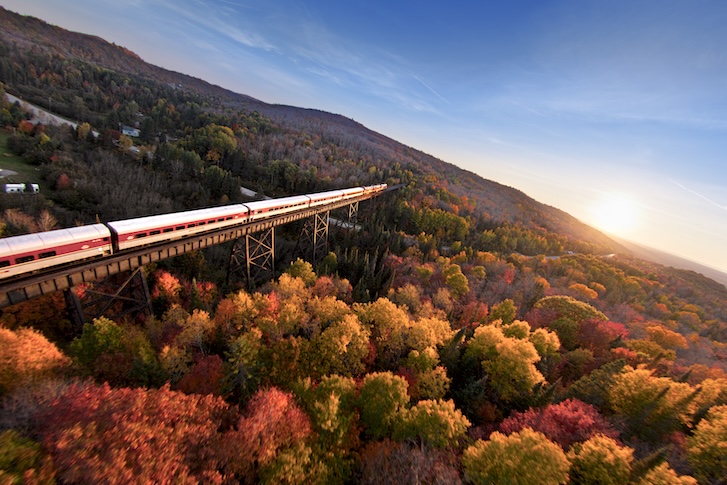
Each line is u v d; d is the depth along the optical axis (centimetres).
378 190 14600
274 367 3478
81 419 1830
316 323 4309
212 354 3869
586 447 2523
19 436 1722
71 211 8056
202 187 11450
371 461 2345
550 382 4409
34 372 2345
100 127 15788
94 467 1567
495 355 4172
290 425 2361
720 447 2625
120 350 3294
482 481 2148
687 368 5281
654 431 3080
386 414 2794
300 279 5838
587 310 6762
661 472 2245
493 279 9781
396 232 12738
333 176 17812
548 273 12475
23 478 1453
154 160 12350
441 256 11744
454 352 4281
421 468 2183
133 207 8794
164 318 4722
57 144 10888
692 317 10756
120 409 1981
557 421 3075
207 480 1853
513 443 2283
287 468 2041
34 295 3331
